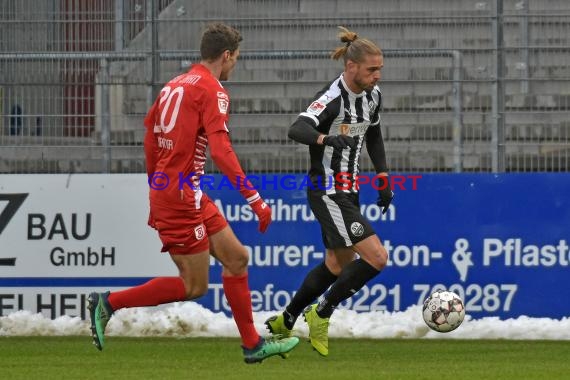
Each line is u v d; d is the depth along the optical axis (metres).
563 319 30.02
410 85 32.88
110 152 32.59
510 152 32.12
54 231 30.75
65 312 30.72
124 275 30.69
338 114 23.08
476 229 30.27
